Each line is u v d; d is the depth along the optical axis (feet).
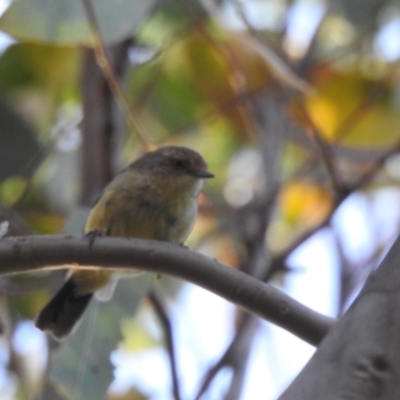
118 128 38.58
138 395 44.21
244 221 37.65
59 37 30.40
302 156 48.75
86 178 37.81
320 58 45.21
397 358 15.33
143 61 41.57
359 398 15.17
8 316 40.01
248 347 33.40
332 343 15.72
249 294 22.95
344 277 37.65
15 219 36.68
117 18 30.60
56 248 22.93
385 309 15.72
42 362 40.16
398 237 16.34
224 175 47.70
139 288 33.24
